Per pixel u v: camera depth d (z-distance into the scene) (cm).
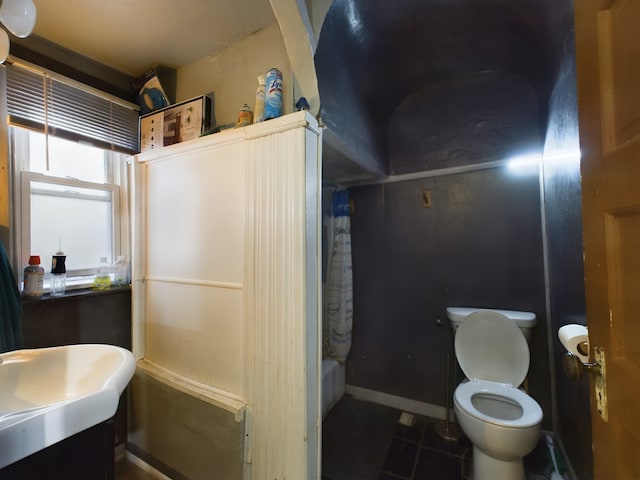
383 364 230
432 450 175
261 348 123
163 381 150
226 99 151
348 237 233
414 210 220
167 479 149
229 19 133
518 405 150
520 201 189
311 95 124
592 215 63
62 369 107
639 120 47
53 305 143
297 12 109
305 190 115
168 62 163
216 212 140
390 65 175
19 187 139
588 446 122
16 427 62
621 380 54
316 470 120
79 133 152
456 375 205
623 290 54
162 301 162
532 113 185
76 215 160
